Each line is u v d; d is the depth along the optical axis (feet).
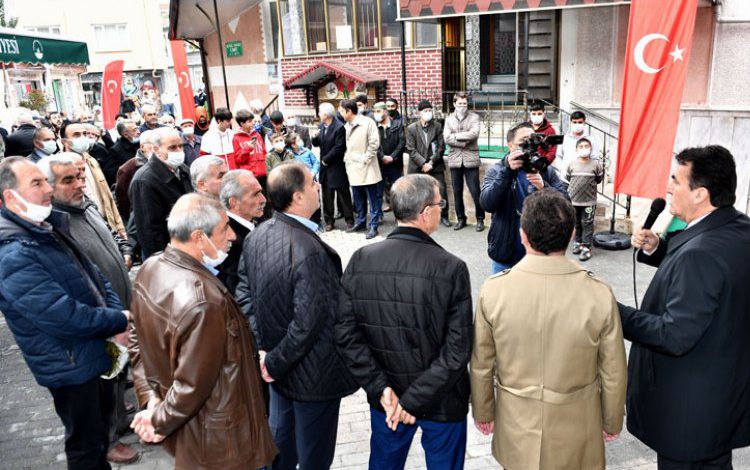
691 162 7.38
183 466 7.07
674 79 15.71
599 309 6.91
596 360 7.16
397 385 7.88
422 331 7.59
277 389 9.08
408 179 7.88
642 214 22.90
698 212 7.48
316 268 8.51
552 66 32.91
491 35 35.50
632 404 8.29
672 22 15.34
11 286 8.27
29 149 24.59
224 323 6.88
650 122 16.19
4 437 12.49
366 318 7.84
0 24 68.28
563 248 7.11
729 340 7.24
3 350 16.85
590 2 22.38
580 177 20.79
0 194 8.45
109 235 12.60
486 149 29.94
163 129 14.21
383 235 26.45
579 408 7.13
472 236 24.97
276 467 9.74
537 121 20.86
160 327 6.82
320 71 36.17
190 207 7.17
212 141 22.00
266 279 8.66
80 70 73.87
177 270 7.00
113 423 11.18
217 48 40.88
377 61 36.78
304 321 8.24
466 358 7.52
